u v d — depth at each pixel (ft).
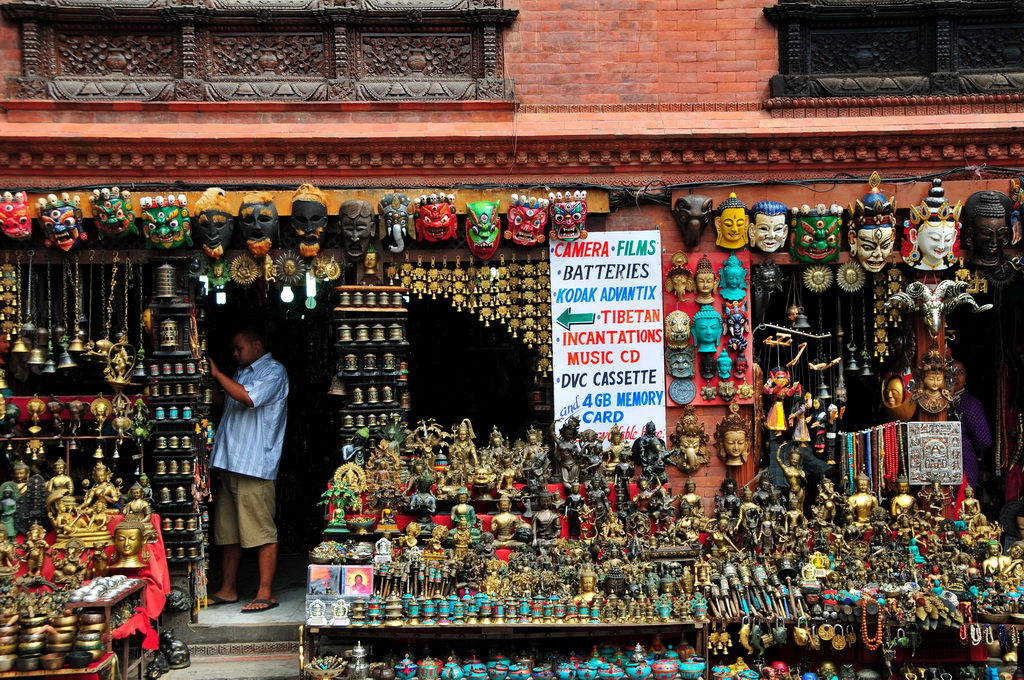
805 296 39.29
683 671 27.45
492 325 41.14
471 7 32.99
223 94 32.12
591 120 32.63
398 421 31.63
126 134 30.83
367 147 31.58
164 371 31.04
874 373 37.42
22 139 30.50
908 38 33.76
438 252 32.19
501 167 32.32
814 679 28.35
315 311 41.68
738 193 32.73
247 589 34.68
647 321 32.37
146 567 28.94
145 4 32.22
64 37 32.22
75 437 31.35
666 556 30.14
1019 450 36.99
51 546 29.30
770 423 33.42
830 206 32.19
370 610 27.35
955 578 29.53
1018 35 33.73
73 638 25.85
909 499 32.32
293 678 28.17
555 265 32.22
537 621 27.58
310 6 32.68
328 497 30.78
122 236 31.48
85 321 34.22
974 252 32.63
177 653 29.14
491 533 30.50
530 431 32.45
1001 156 32.78
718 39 33.37
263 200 30.94
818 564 30.14
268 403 33.19
